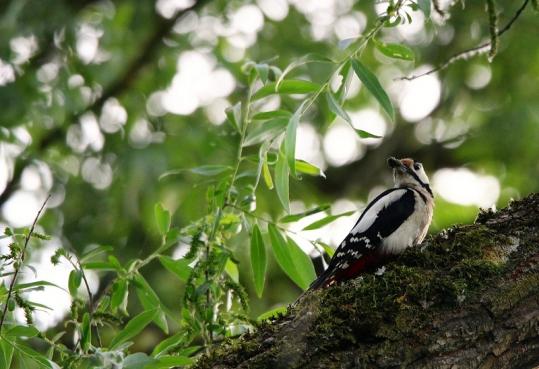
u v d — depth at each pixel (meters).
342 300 5.46
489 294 5.43
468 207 15.00
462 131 15.71
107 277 12.73
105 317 6.35
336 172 15.70
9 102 12.62
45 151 13.53
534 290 5.46
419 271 5.60
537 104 14.80
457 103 15.45
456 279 5.50
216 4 14.36
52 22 13.23
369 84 6.57
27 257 7.11
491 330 5.34
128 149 13.09
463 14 14.45
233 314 6.79
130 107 13.89
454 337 5.30
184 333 6.69
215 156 13.25
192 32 14.27
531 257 5.64
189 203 12.82
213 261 6.75
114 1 14.36
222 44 14.21
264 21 14.34
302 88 7.02
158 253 7.20
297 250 7.26
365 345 5.30
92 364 5.71
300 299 5.83
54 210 13.19
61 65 13.35
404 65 15.02
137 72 14.10
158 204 7.27
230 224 7.20
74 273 6.45
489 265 5.57
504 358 5.34
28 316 6.07
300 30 14.30
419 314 5.39
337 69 6.62
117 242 13.17
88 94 13.77
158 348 6.68
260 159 6.81
